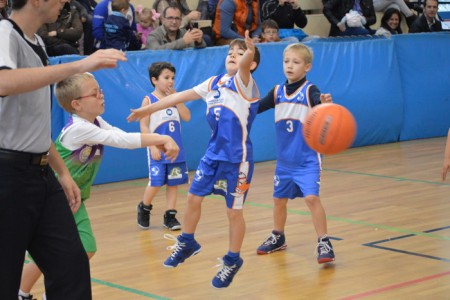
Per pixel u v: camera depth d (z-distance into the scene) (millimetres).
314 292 4859
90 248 4273
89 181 4312
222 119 4895
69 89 4219
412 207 7449
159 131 7023
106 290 5039
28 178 3234
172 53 9633
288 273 5328
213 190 4875
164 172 6855
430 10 12953
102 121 4473
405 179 9016
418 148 11414
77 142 4133
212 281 4793
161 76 7090
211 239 6379
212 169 4871
